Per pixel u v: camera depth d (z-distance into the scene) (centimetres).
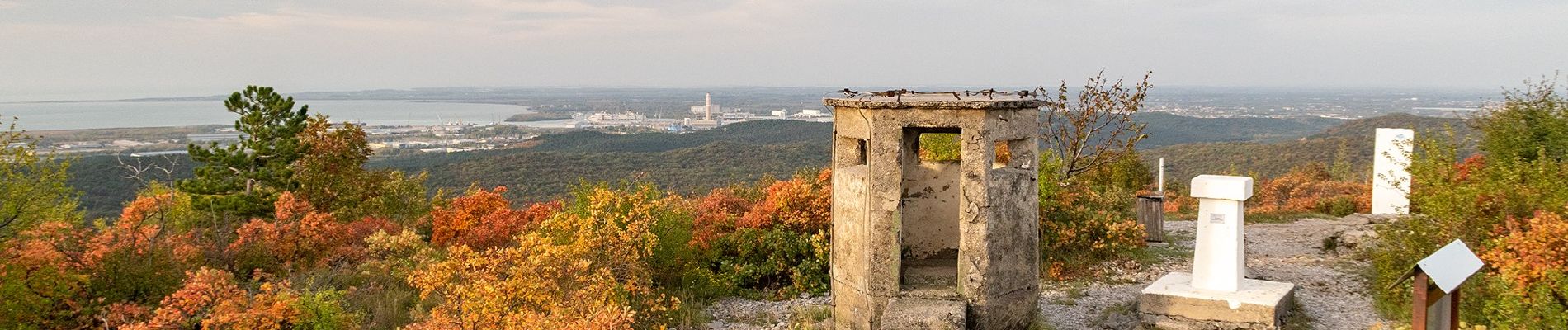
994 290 855
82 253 1130
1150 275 1238
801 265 1277
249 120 2195
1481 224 951
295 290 1110
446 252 1480
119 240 1218
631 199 1227
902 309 841
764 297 1255
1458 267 620
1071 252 1316
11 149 1567
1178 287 934
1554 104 1458
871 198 852
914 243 1016
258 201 2083
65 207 1902
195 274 1123
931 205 1012
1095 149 1688
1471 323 867
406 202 2486
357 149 2355
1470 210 962
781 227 1373
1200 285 927
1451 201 981
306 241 1515
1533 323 770
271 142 2238
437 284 971
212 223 1997
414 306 1171
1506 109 1511
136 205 1577
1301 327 892
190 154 2147
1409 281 960
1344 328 910
